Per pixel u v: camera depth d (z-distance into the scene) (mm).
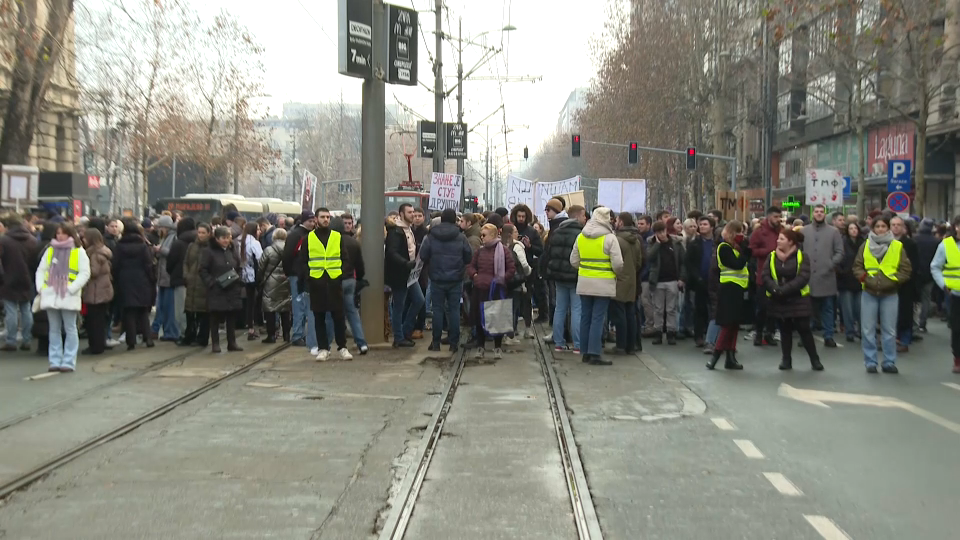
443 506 6398
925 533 5859
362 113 14875
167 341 15586
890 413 9680
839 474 7273
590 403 10227
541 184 29109
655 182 62000
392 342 15352
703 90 46469
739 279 12578
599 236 13062
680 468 7461
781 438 8531
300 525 5961
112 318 16531
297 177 94500
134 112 41188
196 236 15211
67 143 42188
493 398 10492
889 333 12406
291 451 7965
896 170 25688
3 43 21422
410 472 7246
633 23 51469
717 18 45156
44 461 7531
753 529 5918
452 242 14180
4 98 25812
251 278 15750
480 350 13812
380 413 9609
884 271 12312
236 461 7609
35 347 14906
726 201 38969
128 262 14195
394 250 14578
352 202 84188
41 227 16922
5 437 8375
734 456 7852
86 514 6184
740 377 12094
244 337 16281
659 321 15688
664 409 9898
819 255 15031
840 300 16266
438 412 9633
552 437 8531
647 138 53156
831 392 10945
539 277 16844
